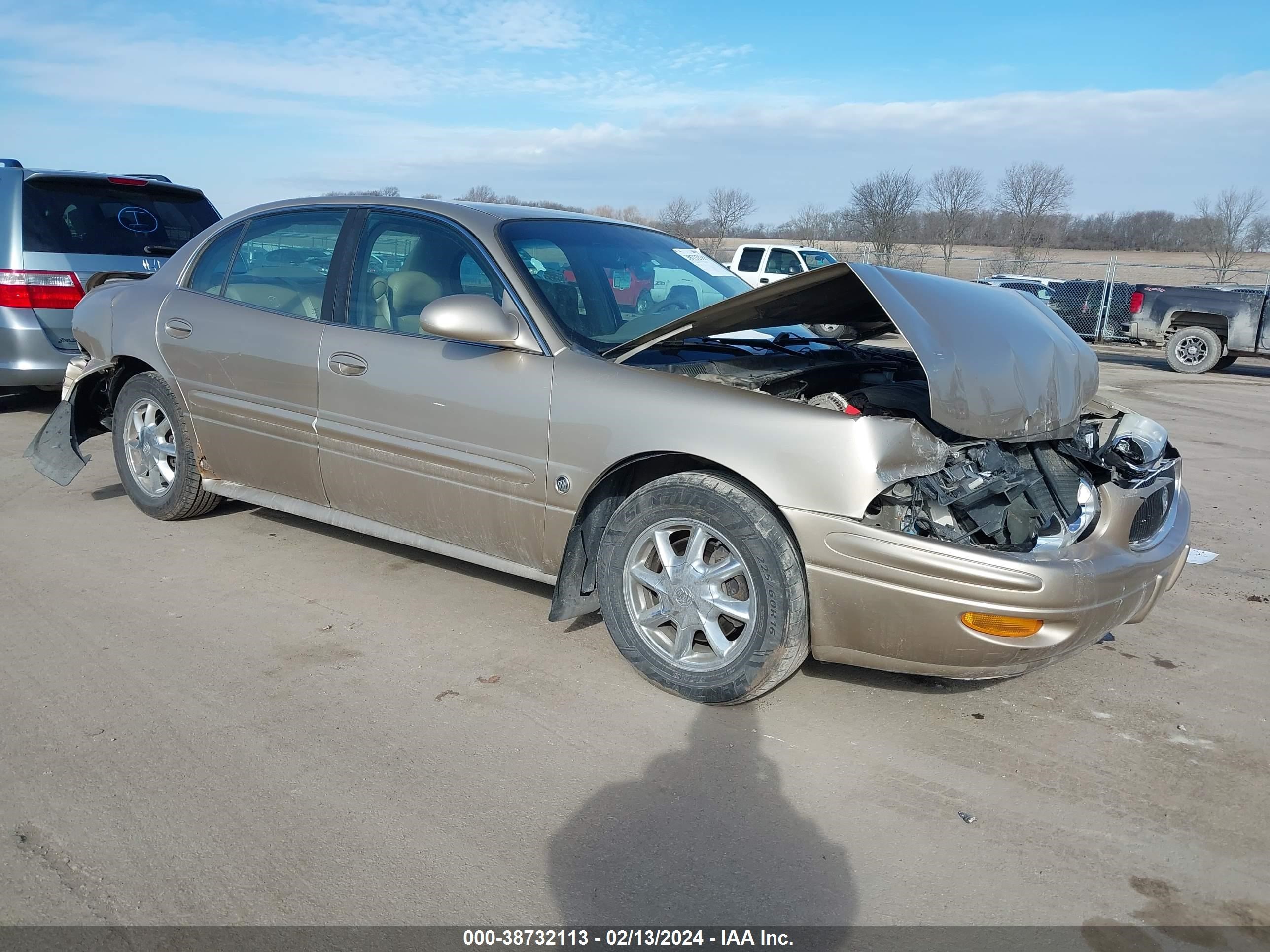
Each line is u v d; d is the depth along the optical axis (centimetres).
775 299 330
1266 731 328
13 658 349
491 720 316
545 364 350
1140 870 251
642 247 442
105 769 279
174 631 376
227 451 464
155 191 791
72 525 503
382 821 259
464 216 394
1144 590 326
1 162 742
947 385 300
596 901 232
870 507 298
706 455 312
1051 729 325
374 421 396
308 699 325
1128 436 376
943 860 253
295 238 445
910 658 302
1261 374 1550
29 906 223
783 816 269
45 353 701
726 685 320
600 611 372
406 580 438
